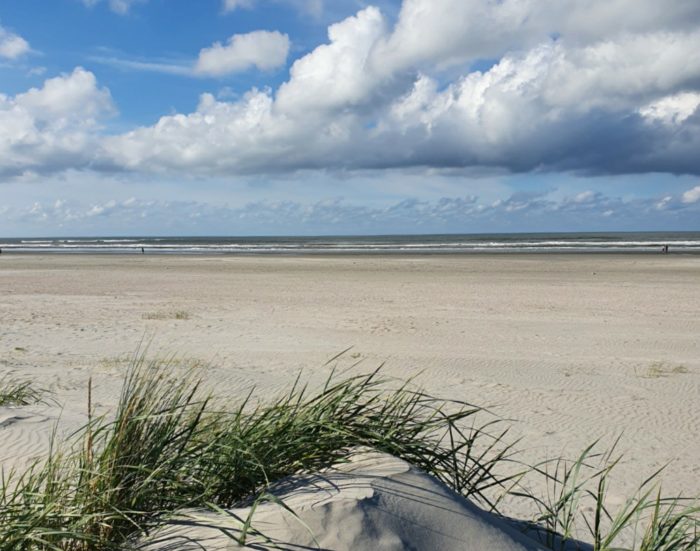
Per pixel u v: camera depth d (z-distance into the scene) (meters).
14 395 7.25
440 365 10.81
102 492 2.80
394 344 12.95
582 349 12.52
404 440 3.51
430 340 13.46
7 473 4.17
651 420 7.57
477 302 20.33
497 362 11.12
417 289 24.59
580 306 19.25
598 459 6.12
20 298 21.56
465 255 53.56
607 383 9.56
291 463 3.08
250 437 3.20
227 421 3.67
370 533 2.27
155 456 3.08
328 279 29.50
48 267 39.47
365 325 15.60
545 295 22.27
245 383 9.01
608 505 4.92
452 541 2.37
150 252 66.81
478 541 2.40
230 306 19.42
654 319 16.58
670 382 9.65
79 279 29.80
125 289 24.89
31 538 2.50
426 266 39.06
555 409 8.01
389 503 2.44
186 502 2.83
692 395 8.82
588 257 47.50
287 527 2.30
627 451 6.40
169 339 13.51
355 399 3.58
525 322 16.09
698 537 3.40
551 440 6.72
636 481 5.55
